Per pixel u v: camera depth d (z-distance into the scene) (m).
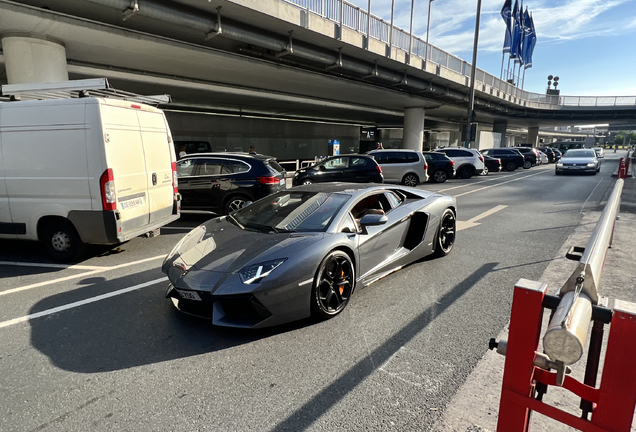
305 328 3.29
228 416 2.22
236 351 2.95
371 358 2.82
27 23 9.21
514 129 63.88
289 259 3.15
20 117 4.95
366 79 19.50
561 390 2.48
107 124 4.82
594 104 40.56
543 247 5.81
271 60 14.84
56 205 4.97
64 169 4.88
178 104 23.78
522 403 1.54
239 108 26.33
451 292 4.05
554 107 39.34
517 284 1.50
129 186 5.23
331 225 3.64
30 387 2.53
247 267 3.09
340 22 14.48
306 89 20.39
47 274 4.77
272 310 3.04
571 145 54.22
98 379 2.61
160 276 4.65
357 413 2.23
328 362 2.77
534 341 1.47
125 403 2.36
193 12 10.83
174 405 2.33
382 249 4.12
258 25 12.54
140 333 3.25
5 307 3.80
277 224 3.84
